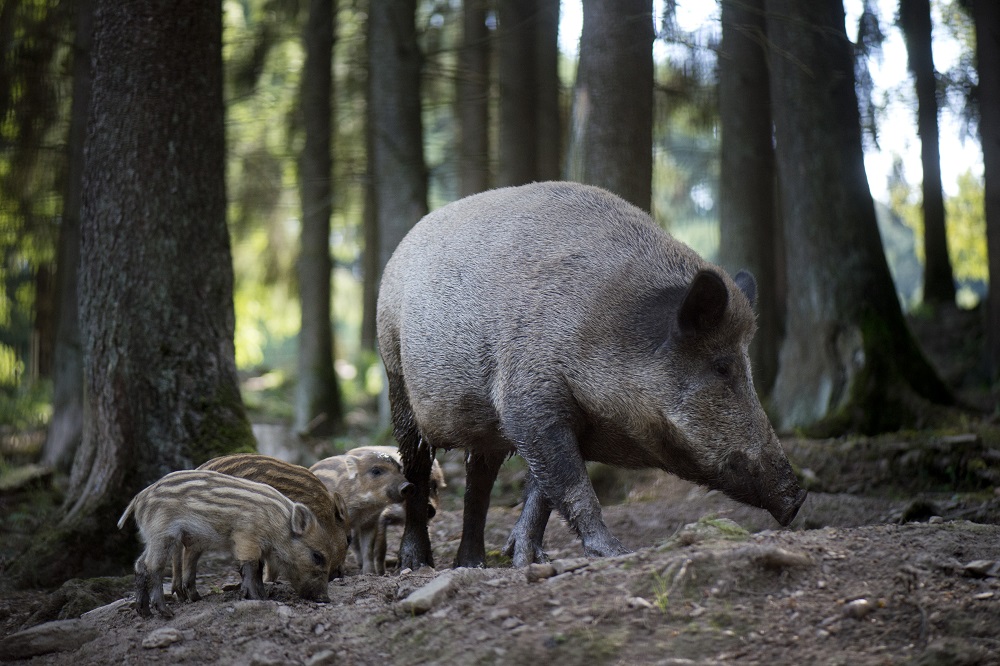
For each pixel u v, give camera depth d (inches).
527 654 180.5
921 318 795.4
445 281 265.0
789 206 521.3
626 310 242.4
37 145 681.0
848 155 510.6
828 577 194.9
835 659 168.6
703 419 239.3
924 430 462.6
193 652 212.5
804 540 210.4
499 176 700.7
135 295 367.2
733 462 240.5
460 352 258.5
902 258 1640.0
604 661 176.2
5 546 383.6
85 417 373.1
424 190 677.3
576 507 237.0
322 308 830.5
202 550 246.1
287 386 1173.7
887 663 165.6
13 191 721.6
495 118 920.9
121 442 359.9
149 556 232.8
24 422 825.5
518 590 208.2
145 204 369.4
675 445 243.6
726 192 660.7
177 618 229.8
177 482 236.7
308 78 815.7
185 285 373.1
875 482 405.4
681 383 239.5
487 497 296.5
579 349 240.8
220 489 235.6
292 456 480.4
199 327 374.9
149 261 368.5
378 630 206.2
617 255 249.0
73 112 600.4
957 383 677.9
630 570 204.4
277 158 989.8
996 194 590.2
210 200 383.2
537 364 241.9
